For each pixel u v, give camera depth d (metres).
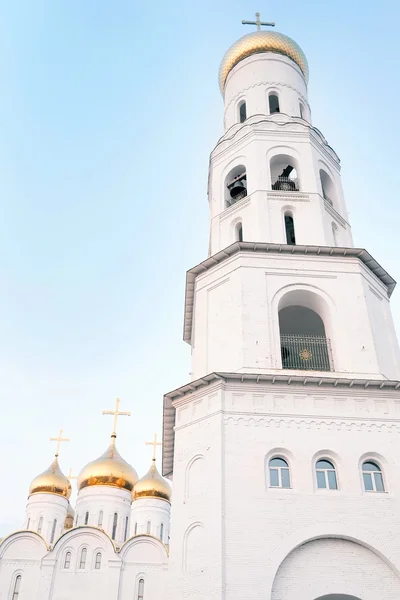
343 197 32.03
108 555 27.48
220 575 18.58
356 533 19.78
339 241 29.44
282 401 22.48
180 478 21.81
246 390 22.67
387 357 24.97
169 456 27.08
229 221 29.89
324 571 19.39
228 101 36.62
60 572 27.09
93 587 26.78
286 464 21.41
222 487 20.31
